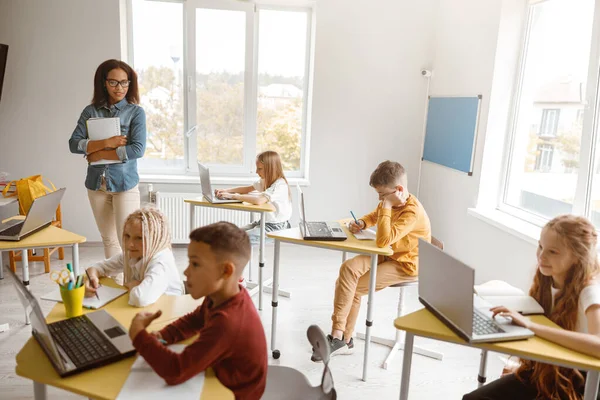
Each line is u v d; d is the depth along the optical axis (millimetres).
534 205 3449
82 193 4410
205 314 1549
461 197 4039
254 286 3715
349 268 2689
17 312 3158
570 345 1566
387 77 4625
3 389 2357
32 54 4117
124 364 1411
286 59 4738
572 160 3059
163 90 4652
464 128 3967
